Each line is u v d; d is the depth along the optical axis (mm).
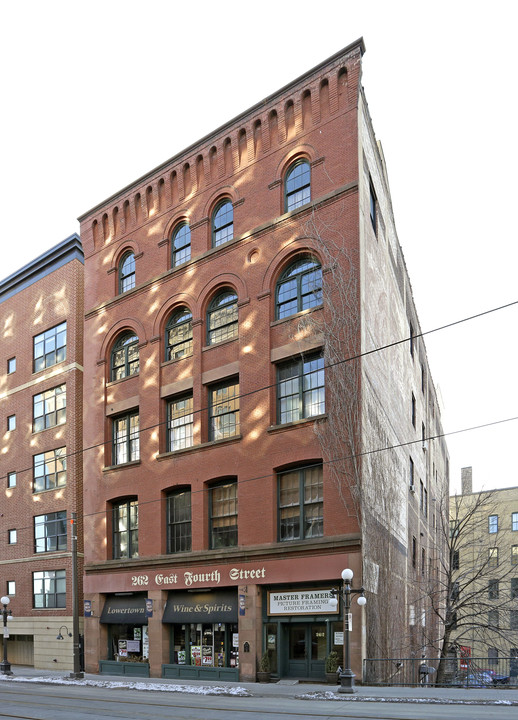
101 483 33562
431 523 52344
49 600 36594
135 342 34031
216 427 29250
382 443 28859
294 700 19062
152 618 29125
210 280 30297
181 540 29578
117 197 35969
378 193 31344
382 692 20141
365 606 23359
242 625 25703
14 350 43094
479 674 32719
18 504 40438
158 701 19203
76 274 39312
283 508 26078
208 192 31438
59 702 19516
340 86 27328
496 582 33656
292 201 28406
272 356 27250
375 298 29062
